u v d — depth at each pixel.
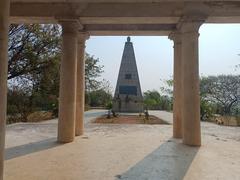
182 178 5.96
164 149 9.30
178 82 12.30
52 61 24.83
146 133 13.77
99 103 51.38
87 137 12.06
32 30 23.91
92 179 5.79
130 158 7.86
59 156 8.04
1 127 4.12
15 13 10.63
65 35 10.77
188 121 10.15
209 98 38.50
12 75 24.38
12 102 25.08
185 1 10.14
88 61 32.66
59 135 10.74
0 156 4.11
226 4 10.10
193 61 10.16
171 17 10.46
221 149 9.43
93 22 11.41
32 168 6.61
